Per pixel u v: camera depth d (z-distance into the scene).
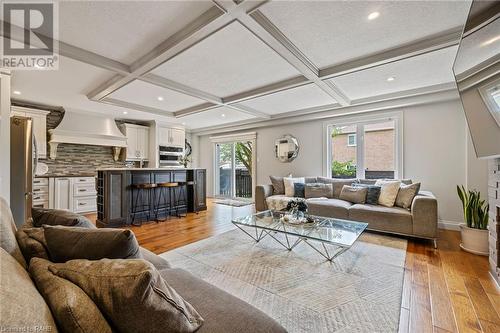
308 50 2.52
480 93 1.75
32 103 4.49
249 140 6.69
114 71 2.85
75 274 0.77
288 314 1.62
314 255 2.66
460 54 1.82
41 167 4.67
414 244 3.04
